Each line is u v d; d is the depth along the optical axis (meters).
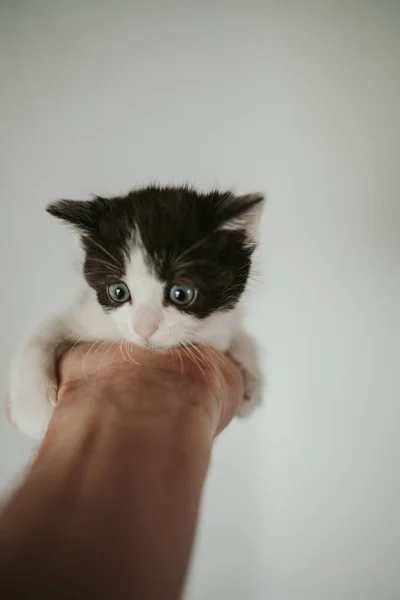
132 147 0.26
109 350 0.21
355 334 0.26
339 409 0.26
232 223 0.20
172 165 0.26
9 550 0.12
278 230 0.25
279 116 0.25
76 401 0.17
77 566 0.11
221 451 0.26
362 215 0.25
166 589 0.12
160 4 0.25
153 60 0.25
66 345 0.21
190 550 0.13
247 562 0.27
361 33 0.24
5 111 0.26
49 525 0.13
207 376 0.19
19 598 0.10
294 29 0.25
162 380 0.18
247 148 0.25
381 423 0.26
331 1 0.24
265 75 0.25
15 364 0.21
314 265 0.25
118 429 0.16
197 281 0.20
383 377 0.26
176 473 0.14
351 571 0.26
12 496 0.14
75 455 0.15
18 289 0.26
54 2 0.25
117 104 0.25
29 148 0.26
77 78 0.25
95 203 0.21
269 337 0.26
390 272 0.25
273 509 0.27
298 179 0.25
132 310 0.20
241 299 0.22
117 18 0.25
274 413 0.26
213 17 0.25
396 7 0.24
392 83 0.24
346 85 0.25
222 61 0.25
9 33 0.25
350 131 0.25
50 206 0.21
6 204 0.26
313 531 0.26
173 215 0.20
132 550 0.12
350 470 0.26
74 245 0.25
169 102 0.25
